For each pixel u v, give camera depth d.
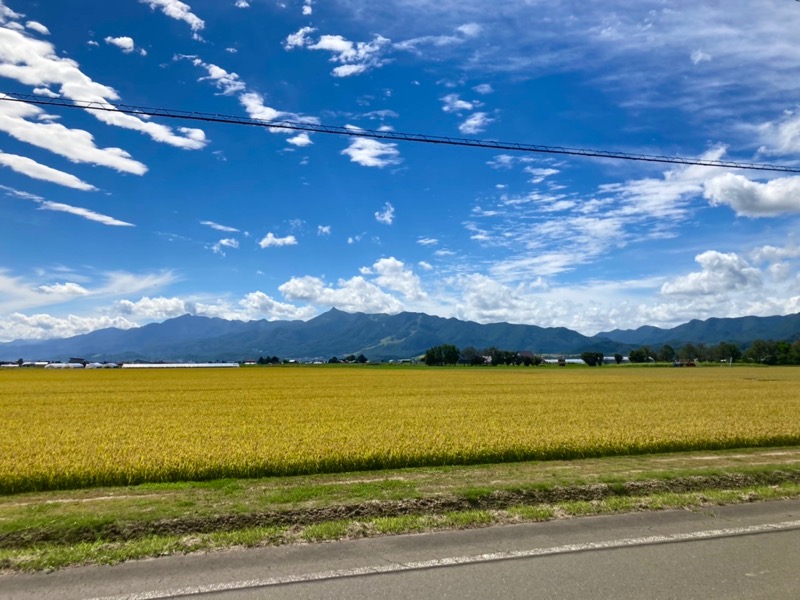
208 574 5.26
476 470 10.34
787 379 59.41
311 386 44.84
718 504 7.78
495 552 5.83
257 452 11.66
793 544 6.11
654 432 15.10
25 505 7.90
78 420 19.59
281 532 6.45
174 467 10.43
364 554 5.78
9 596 4.82
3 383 51.16
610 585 4.97
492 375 71.75
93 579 5.17
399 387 43.19
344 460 11.34
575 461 11.57
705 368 114.81
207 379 59.47
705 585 4.98
